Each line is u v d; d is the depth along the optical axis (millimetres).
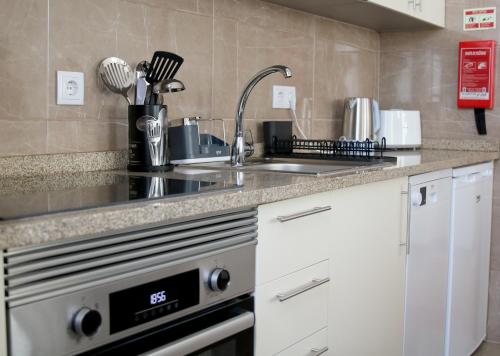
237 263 1376
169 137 2029
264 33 2490
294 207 1569
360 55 3152
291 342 1596
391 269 2119
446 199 2516
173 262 1202
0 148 1602
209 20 2213
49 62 1695
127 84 1869
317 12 2736
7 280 938
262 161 2303
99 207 1090
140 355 1155
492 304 3150
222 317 1366
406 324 2279
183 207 1190
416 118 3086
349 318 1880
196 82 2176
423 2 2900
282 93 2617
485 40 3012
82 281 1036
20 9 1618
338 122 3008
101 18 1823
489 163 2988
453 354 2744
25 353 962
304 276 1633
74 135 1776
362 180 1815
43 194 1250
